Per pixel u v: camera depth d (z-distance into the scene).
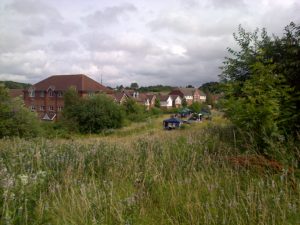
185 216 3.55
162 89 147.25
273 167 4.65
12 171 4.78
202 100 117.12
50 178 4.77
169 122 39.16
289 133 5.93
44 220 3.41
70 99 50.84
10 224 3.07
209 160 5.13
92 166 5.29
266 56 7.73
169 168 5.14
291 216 3.27
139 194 4.07
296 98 6.25
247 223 3.26
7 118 22.86
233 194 3.96
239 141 5.91
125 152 6.39
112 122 38.22
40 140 8.23
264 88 6.04
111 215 3.57
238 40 8.60
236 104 6.19
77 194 4.14
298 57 6.80
